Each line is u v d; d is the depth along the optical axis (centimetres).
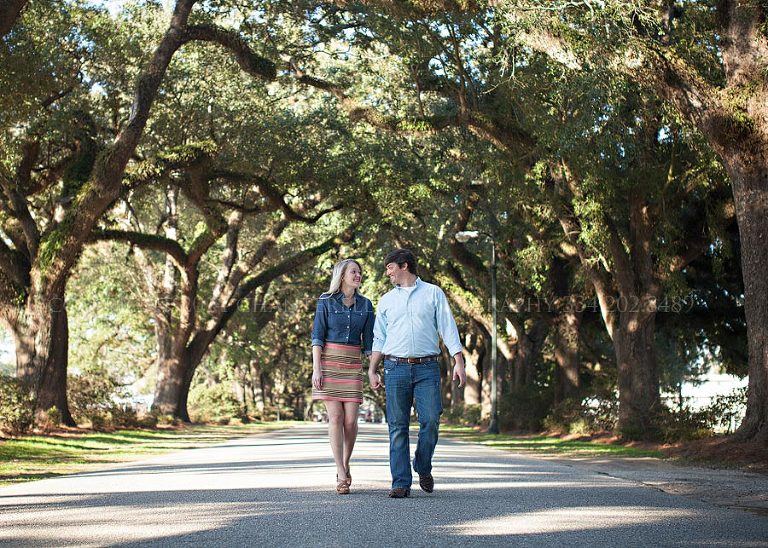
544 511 678
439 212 3788
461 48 2453
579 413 3184
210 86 3164
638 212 2567
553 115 2142
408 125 2688
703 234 2648
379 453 1656
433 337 796
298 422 7381
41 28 2608
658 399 2606
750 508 775
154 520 616
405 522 604
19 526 591
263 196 3631
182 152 3006
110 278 4412
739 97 1698
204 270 5034
